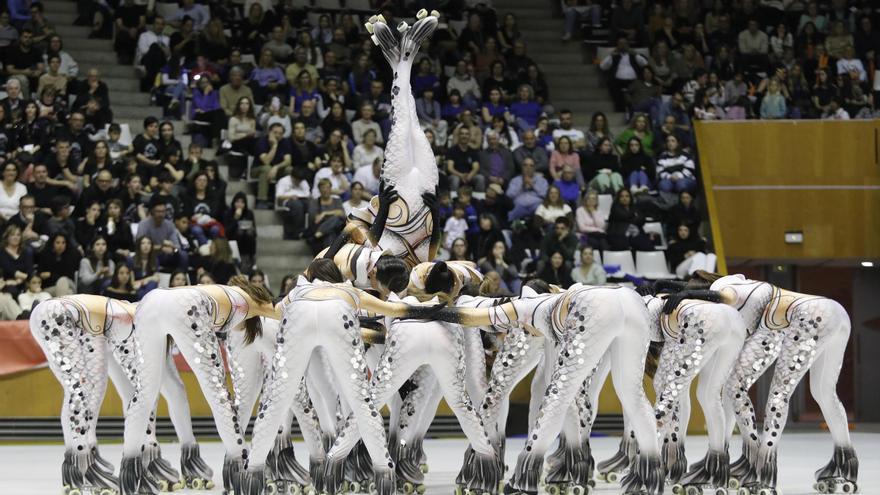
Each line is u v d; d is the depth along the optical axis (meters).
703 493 9.73
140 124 18.98
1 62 19.27
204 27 20.38
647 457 8.33
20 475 10.85
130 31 20.36
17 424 14.69
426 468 10.78
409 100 9.93
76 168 17.23
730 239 19.89
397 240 9.82
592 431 16.27
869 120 19.98
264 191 18.05
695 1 22.56
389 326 8.96
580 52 22.84
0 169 16.67
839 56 21.88
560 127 19.86
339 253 9.73
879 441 15.46
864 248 19.95
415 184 9.81
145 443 9.68
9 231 15.41
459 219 17.06
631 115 20.61
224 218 16.91
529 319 8.66
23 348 14.68
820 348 9.40
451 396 8.60
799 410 20.55
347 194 17.48
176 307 8.23
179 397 9.80
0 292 15.03
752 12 22.53
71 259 15.57
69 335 8.87
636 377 8.34
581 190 18.52
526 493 8.40
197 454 9.97
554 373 8.39
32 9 19.42
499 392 9.23
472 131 18.89
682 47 21.59
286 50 20.56
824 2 22.88
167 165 17.27
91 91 18.34
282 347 8.02
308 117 18.64
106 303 9.05
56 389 14.76
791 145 19.98
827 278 20.89
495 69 20.52
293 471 9.81
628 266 17.70
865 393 20.95
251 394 9.49
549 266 16.62
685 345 8.93
